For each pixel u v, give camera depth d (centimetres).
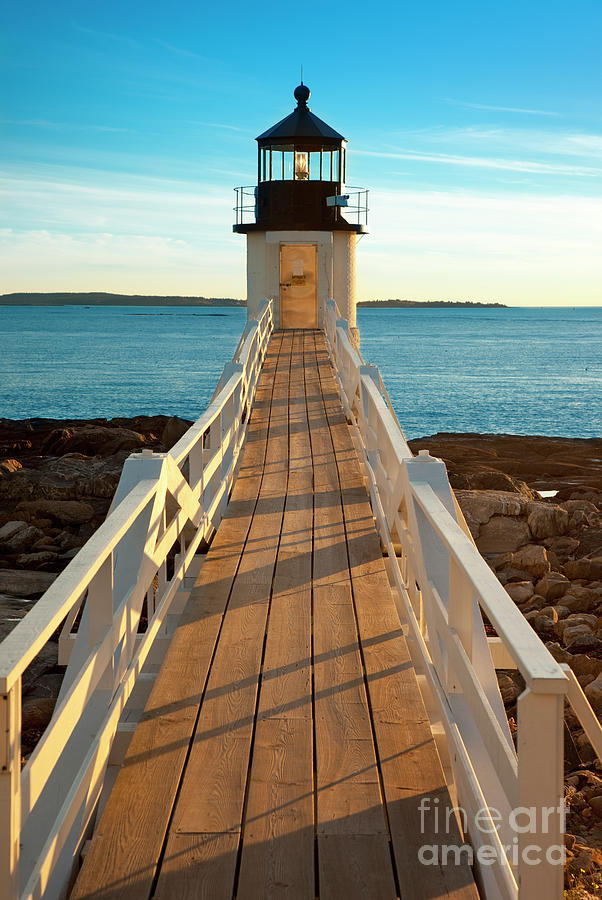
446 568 444
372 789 356
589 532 1353
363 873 306
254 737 396
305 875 304
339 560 656
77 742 376
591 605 1057
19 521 1421
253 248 2381
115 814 337
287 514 788
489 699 392
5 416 4878
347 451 1060
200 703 429
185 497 570
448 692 388
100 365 8569
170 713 418
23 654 240
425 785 357
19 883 301
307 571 631
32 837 323
